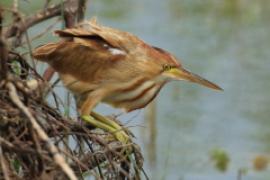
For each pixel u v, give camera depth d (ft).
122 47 32.12
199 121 58.85
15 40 30.45
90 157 29.14
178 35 71.77
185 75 33.81
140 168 30.68
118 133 31.04
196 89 63.00
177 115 59.41
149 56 32.78
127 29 71.67
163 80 33.37
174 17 75.15
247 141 57.00
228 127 58.29
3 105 26.03
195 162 53.72
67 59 31.53
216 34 73.10
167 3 78.18
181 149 55.16
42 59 31.60
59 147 27.89
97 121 31.63
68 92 32.71
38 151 25.27
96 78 31.83
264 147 55.88
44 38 55.16
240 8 79.25
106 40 31.86
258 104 61.21
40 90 27.30
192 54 68.69
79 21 34.55
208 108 60.64
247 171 53.26
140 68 32.35
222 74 65.57
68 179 26.96
